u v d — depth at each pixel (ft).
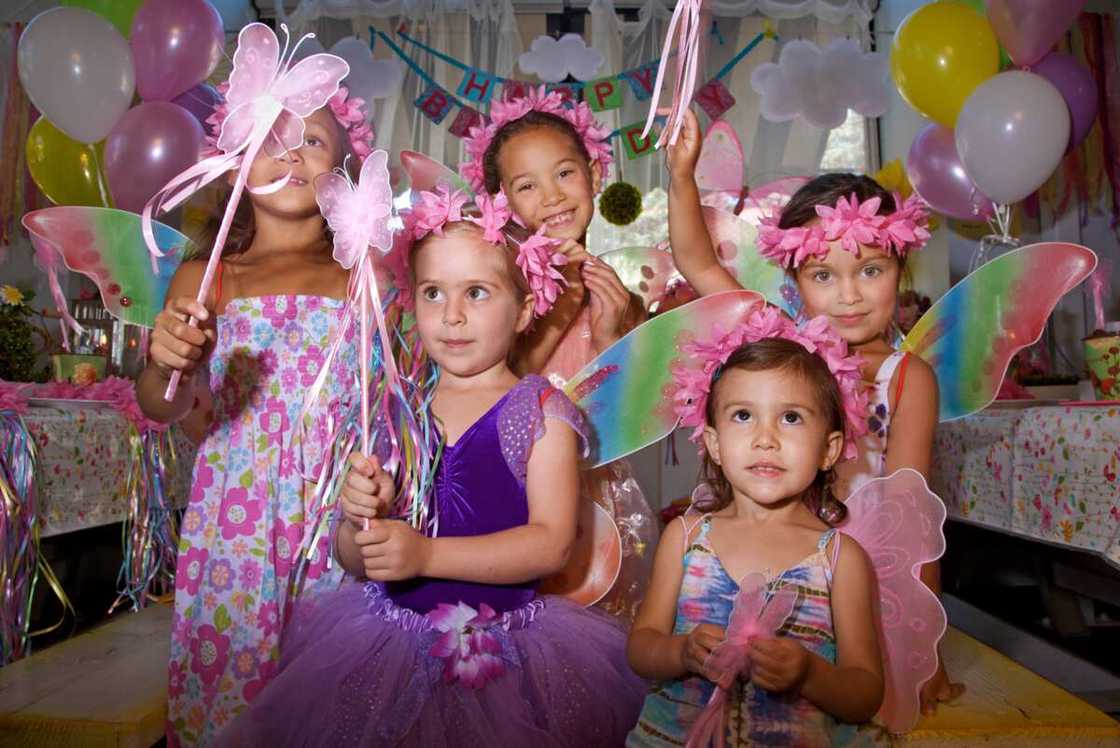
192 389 5.01
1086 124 8.79
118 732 4.60
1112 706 6.89
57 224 5.53
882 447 4.94
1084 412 5.90
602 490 5.52
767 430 4.04
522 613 4.11
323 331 5.22
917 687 4.33
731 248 5.93
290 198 5.21
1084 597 9.53
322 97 3.53
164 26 8.13
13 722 4.68
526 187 6.06
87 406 7.99
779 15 15.42
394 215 4.21
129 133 7.85
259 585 4.88
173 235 5.75
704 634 3.61
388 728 3.66
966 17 8.79
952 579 10.82
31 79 7.98
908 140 15.20
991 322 5.00
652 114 4.48
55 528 7.25
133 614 7.01
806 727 3.80
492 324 4.21
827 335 4.28
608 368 4.80
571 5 15.97
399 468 4.17
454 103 13.97
